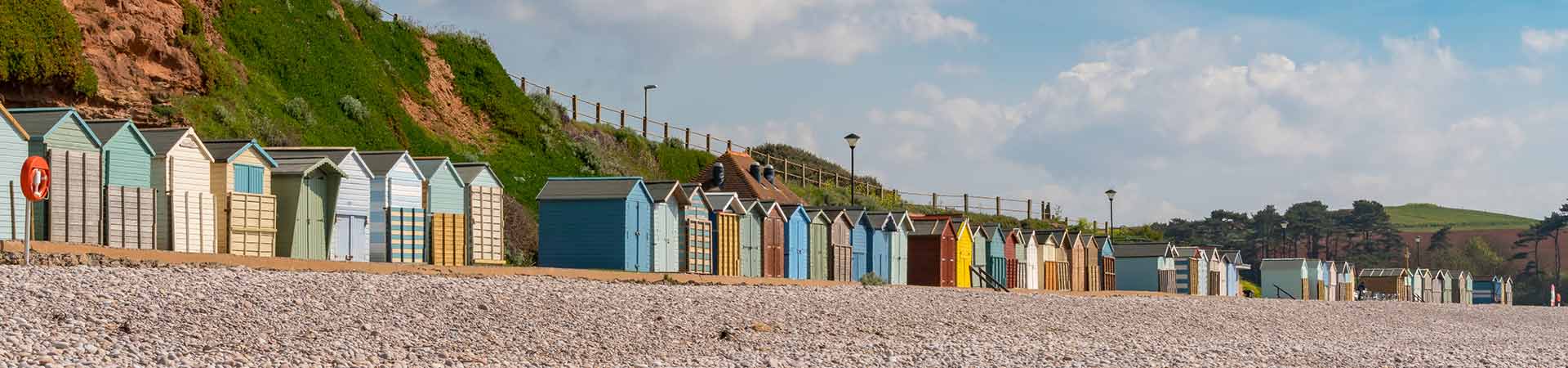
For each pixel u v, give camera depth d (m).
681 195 43.78
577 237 41.28
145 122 41.53
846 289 35.25
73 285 20.41
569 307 25.30
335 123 50.66
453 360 19.56
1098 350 26.08
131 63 42.91
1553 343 36.44
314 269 28.52
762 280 40.00
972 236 60.25
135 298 20.30
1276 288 89.62
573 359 21.19
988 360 23.16
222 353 17.95
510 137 62.00
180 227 30.91
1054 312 34.53
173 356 17.28
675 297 28.42
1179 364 24.08
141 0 44.59
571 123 69.31
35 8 38.97
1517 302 190.75
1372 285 111.38
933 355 23.64
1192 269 81.19
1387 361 26.75
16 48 37.72
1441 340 35.25
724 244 46.19
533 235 49.34
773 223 49.28
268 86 49.34
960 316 31.33
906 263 57.50
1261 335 34.28
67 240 28.23
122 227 29.52
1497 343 34.88
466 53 65.56
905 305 32.16
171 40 45.09
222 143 33.03
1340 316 45.16
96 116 40.53
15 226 27.36
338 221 34.91
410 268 30.67
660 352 22.66
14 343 16.58
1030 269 65.88
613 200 40.84
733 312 27.41
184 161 31.27
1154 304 40.34
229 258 27.67
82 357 16.53
